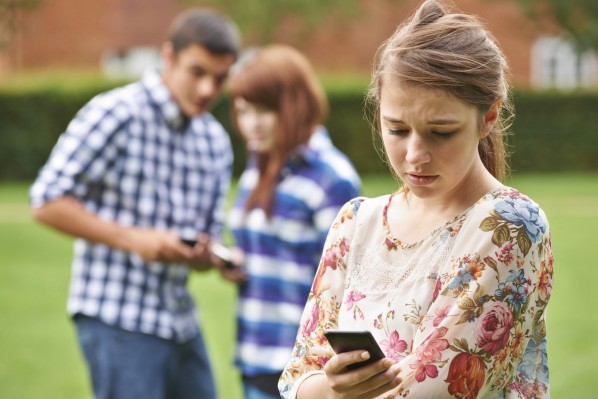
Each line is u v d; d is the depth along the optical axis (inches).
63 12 1314.0
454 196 99.9
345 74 1162.6
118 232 197.9
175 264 203.8
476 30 96.5
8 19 965.8
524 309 95.9
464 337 93.5
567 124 1062.4
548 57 1316.4
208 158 219.1
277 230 200.8
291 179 201.9
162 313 202.1
